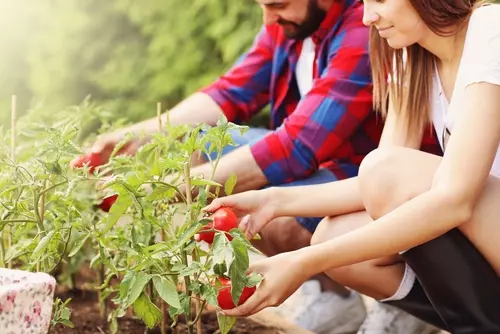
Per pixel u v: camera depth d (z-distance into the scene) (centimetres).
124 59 555
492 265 210
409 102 235
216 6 511
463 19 217
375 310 265
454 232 207
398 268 229
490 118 202
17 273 165
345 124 265
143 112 549
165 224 202
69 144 198
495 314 211
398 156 215
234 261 179
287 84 298
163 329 235
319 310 284
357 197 231
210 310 272
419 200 201
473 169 199
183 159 196
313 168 270
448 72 229
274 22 275
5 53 575
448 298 212
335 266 202
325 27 274
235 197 225
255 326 270
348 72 266
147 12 539
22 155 256
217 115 307
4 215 204
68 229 206
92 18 561
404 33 217
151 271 195
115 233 231
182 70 533
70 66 563
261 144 267
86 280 301
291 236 270
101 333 251
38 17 569
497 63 204
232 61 502
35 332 160
